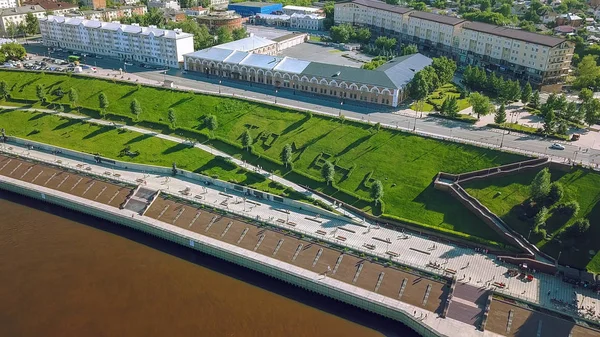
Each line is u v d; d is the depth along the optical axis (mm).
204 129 182375
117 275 118375
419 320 101812
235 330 102250
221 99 197125
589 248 117125
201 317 105500
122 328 101250
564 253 117375
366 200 140125
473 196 133500
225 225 132750
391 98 189250
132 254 127375
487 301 105375
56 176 160000
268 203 144375
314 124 172750
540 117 182250
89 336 98938
